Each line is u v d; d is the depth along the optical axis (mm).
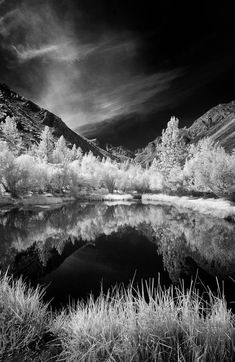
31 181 37875
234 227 18969
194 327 3262
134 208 35656
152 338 3066
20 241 16016
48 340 3568
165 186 56094
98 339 3229
